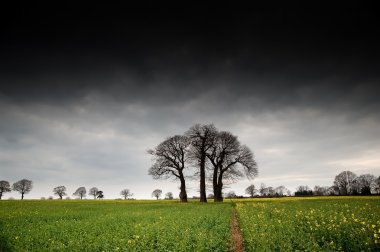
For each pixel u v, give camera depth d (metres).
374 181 105.56
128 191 147.88
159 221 22.98
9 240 15.79
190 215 27.36
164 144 60.44
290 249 12.42
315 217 22.42
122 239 15.25
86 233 18.03
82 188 146.75
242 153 57.94
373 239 13.36
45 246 14.48
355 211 27.27
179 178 60.25
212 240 14.52
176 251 13.02
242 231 18.44
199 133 59.19
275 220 21.56
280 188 134.38
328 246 12.67
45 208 41.75
